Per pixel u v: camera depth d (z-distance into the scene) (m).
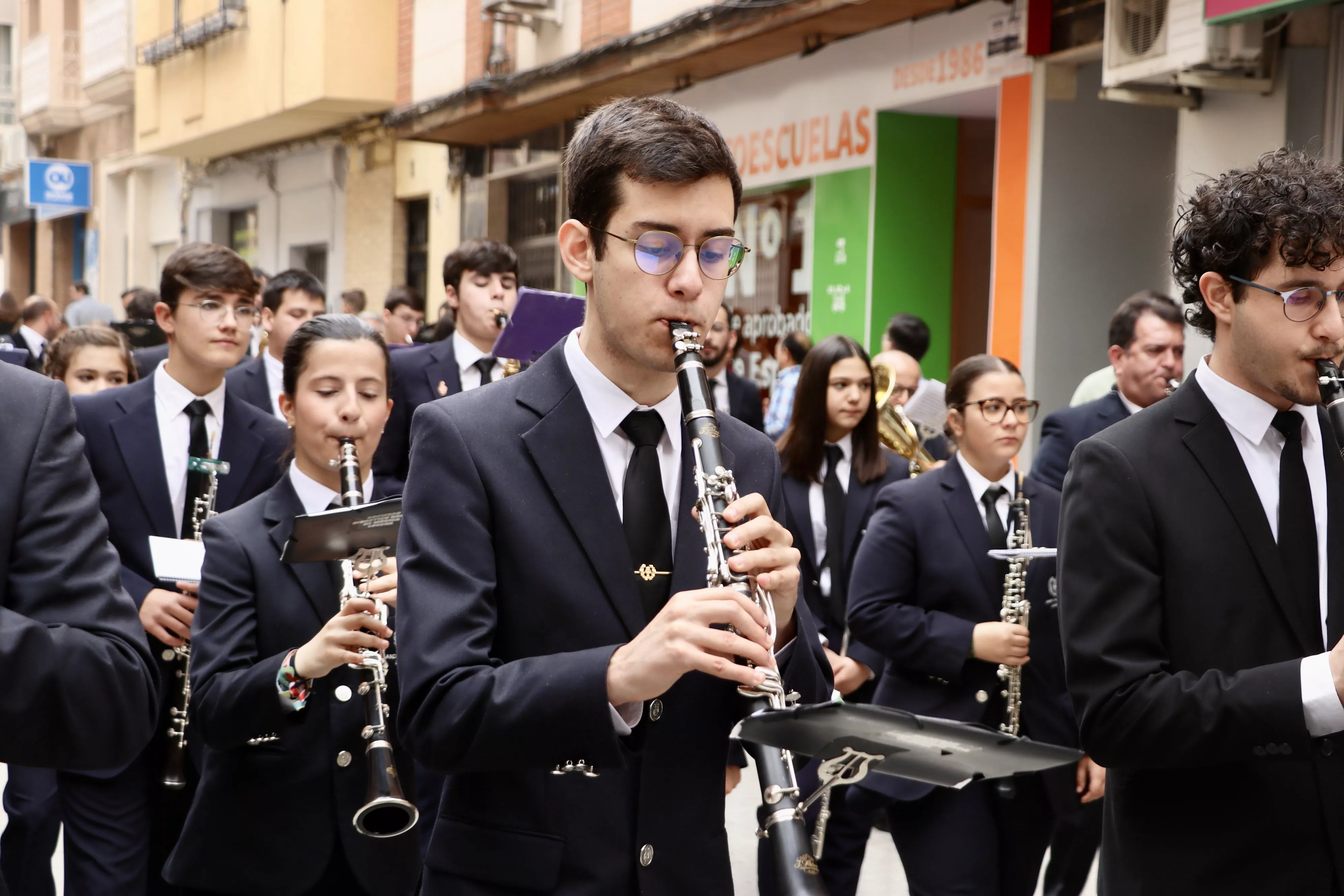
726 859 2.39
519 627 2.32
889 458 5.80
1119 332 5.62
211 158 21.86
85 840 4.14
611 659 2.13
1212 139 7.31
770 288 11.20
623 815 2.31
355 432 3.64
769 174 11.07
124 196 26.09
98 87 23.94
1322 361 2.52
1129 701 2.48
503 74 13.70
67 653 2.00
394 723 3.39
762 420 8.43
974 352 10.33
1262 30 6.66
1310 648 2.54
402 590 2.30
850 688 5.25
